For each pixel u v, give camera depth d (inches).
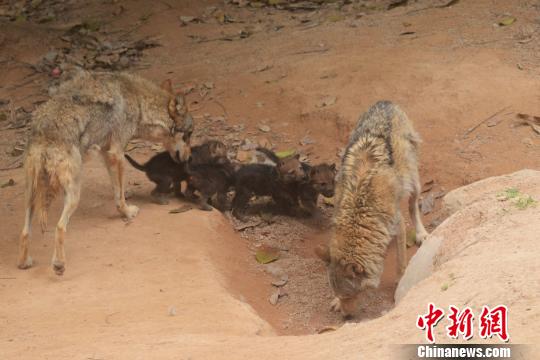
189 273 368.5
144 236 409.7
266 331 319.3
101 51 718.5
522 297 222.4
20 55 713.6
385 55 594.6
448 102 519.5
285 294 388.8
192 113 581.6
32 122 390.0
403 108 522.9
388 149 360.5
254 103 578.6
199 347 263.1
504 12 642.2
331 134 531.2
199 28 748.0
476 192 360.2
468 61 563.5
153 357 253.6
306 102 558.3
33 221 432.8
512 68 546.9
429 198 456.1
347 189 354.0
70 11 815.7
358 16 706.8
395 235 365.4
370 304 379.6
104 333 299.9
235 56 662.5
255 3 789.9
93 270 374.3
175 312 323.6
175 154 450.9
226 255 408.8
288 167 448.5
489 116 504.1
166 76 645.3
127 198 464.8
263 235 447.2
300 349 243.3
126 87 431.5
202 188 446.9
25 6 831.7
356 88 555.5
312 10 757.9
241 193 458.3
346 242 346.9
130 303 336.5
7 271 378.3
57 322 318.3
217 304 332.5
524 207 299.9
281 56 640.4
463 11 660.7
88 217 436.5
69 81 417.4
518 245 262.7
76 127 390.3
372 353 217.9
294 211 468.8
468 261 262.8
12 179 493.7
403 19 672.4
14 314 329.7
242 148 526.9
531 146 473.7
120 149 425.4
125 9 804.6
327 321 363.6
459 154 478.6
